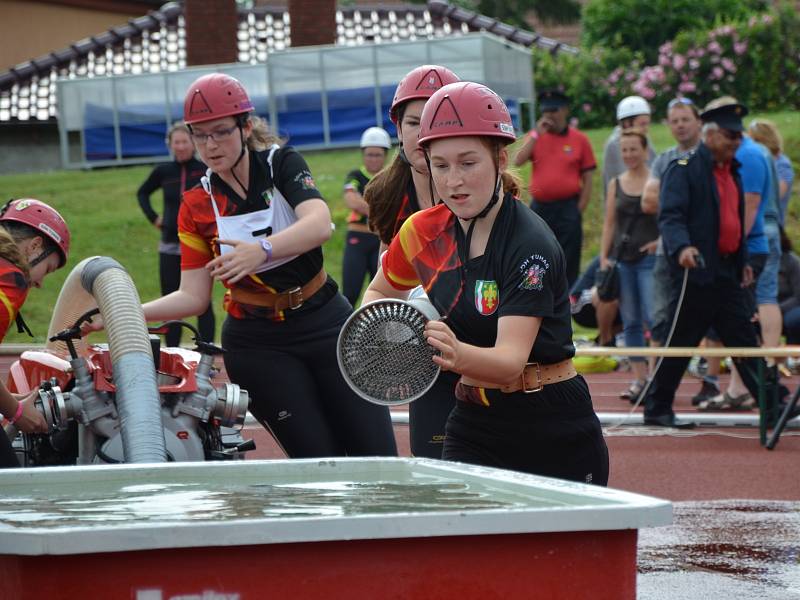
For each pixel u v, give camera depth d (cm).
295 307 827
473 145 543
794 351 1275
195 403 754
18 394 802
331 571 328
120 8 5841
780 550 846
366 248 1986
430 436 734
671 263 1345
